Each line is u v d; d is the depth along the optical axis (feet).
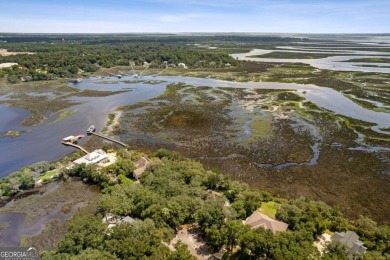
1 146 272.51
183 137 284.82
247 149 257.34
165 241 142.61
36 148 268.62
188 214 159.74
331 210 165.37
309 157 241.96
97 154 237.45
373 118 324.39
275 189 202.18
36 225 167.12
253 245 126.11
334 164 230.89
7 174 224.12
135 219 154.51
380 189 199.93
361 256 126.52
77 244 133.49
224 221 150.61
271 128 301.22
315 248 128.98
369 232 146.92
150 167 212.64
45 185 207.00
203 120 328.08
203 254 140.97
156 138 284.41
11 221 170.71
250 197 174.09
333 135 281.95
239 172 223.30
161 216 152.66
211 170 216.13
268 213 170.30
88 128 307.78
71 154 255.50
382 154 243.60
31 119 341.82
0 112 368.27
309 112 347.15
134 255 123.54
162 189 178.09
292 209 155.74
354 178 212.64
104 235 139.85
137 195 169.37
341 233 147.23
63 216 174.40
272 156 244.63
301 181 210.59
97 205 171.32
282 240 128.06
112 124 323.16
